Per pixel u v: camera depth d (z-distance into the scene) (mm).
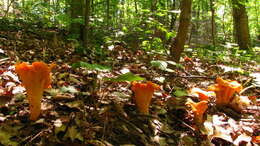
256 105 701
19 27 1400
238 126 551
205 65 1232
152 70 853
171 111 558
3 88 528
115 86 632
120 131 439
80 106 475
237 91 616
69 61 883
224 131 499
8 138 366
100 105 506
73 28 1366
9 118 418
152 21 1019
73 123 409
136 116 489
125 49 1211
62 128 394
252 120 593
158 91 648
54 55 935
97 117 456
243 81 916
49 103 476
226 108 629
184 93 566
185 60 1150
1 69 648
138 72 812
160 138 454
